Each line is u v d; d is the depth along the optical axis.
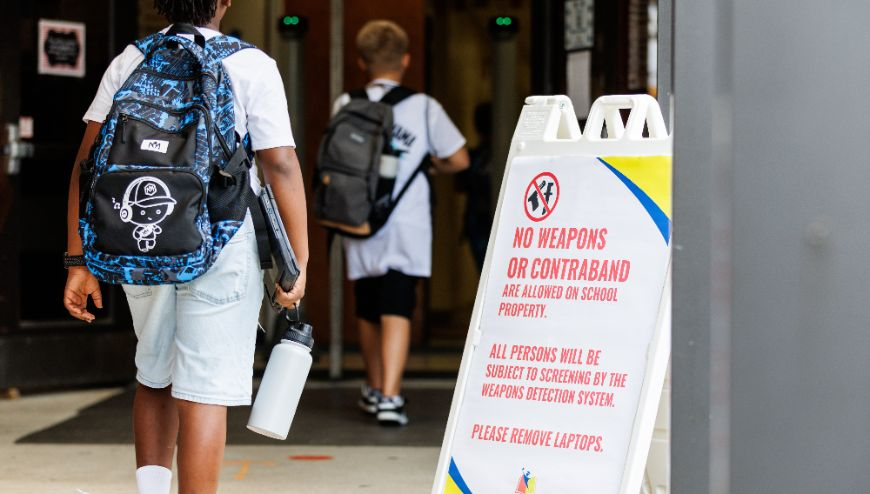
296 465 6.58
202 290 4.14
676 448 3.31
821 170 3.17
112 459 6.71
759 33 3.18
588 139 4.32
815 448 3.19
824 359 3.19
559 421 4.15
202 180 4.00
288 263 4.21
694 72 3.28
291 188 4.27
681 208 3.30
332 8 9.94
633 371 4.06
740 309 3.21
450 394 9.30
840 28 3.15
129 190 3.99
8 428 7.69
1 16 9.02
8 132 9.01
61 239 9.26
